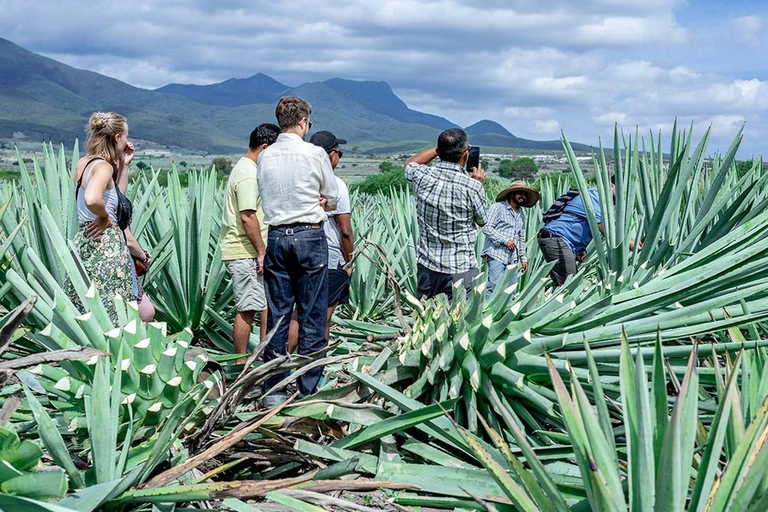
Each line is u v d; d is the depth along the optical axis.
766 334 4.28
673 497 1.97
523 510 2.40
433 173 5.29
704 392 3.61
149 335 3.33
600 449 2.26
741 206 5.53
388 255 7.29
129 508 2.75
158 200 6.21
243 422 3.42
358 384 3.74
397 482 3.09
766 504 2.02
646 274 4.46
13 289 4.66
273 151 4.36
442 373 3.69
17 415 3.56
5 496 2.10
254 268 4.88
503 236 6.92
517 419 3.50
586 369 3.50
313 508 2.80
